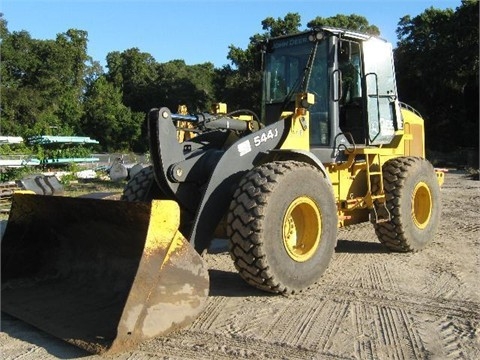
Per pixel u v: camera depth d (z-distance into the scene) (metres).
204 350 3.60
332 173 5.91
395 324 4.12
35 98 40.25
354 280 5.32
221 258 6.30
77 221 4.58
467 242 7.21
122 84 59.00
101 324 3.81
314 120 5.95
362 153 5.95
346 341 3.78
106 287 4.39
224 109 6.13
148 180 5.40
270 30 31.34
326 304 4.57
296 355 3.54
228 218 4.43
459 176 19.81
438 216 6.95
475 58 31.06
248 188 4.43
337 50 5.93
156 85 56.22
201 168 4.80
